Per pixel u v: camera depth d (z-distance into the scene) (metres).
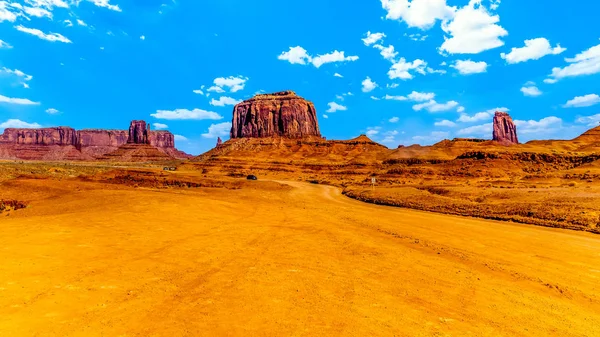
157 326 11.34
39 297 13.08
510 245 25.28
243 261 19.28
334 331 11.35
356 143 196.25
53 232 23.47
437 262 20.50
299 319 12.17
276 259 19.94
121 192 47.62
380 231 29.66
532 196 43.44
